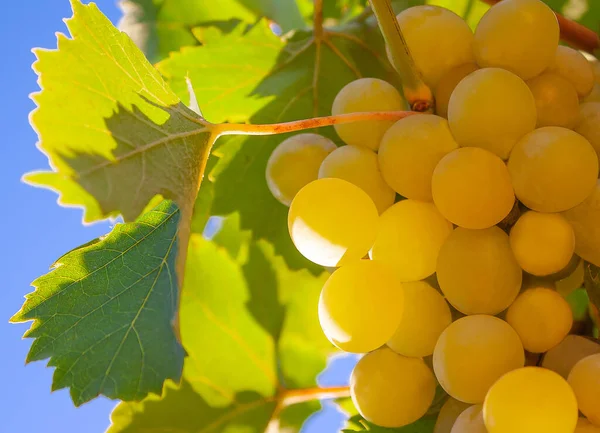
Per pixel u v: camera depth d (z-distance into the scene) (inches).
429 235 14.4
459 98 14.2
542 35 14.5
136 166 14.3
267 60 17.6
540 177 13.9
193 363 16.4
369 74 17.5
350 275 14.0
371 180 14.7
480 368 13.6
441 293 14.7
